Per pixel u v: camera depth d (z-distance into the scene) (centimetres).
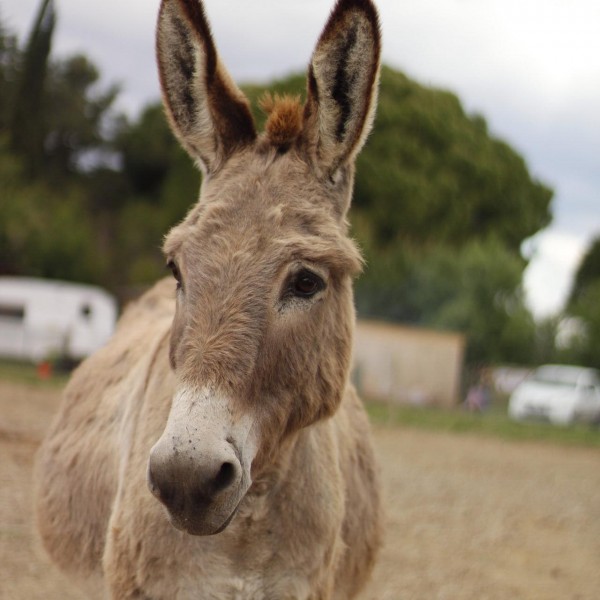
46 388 1540
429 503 861
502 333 2688
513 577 627
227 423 229
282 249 245
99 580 326
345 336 271
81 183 3234
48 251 2672
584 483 1095
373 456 370
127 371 361
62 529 352
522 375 3066
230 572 273
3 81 1068
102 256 3111
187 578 269
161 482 222
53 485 367
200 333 236
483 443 1449
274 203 254
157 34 275
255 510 270
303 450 280
